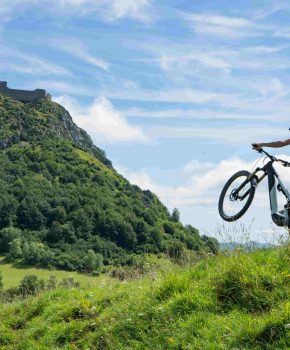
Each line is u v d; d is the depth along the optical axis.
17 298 16.31
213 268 9.88
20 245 192.75
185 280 9.76
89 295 12.74
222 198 11.62
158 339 8.29
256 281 8.41
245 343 7.05
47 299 13.74
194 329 7.95
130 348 8.55
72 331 10.78
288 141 10.49
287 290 7.94
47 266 178.12
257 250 9.82
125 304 10.45
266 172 10.64
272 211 10.30
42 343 11.02
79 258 185.50
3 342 12.16
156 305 9.30
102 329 9.87
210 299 8.68
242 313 7.90
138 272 13.27
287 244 9.36
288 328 6.93
